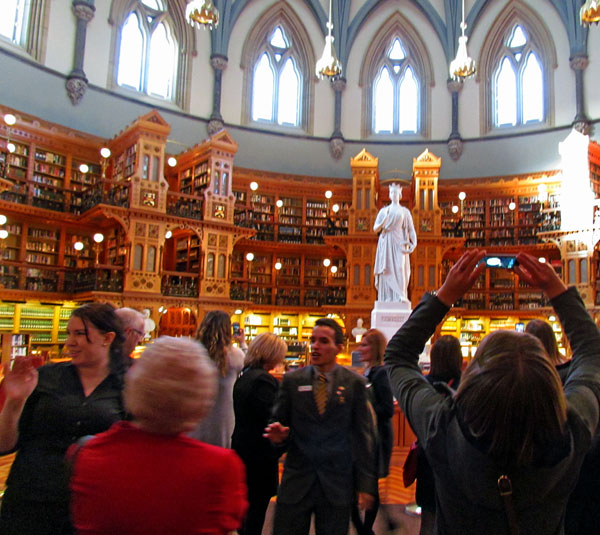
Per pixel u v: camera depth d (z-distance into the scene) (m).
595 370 1.54
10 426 2.26
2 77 20.78
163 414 1.50
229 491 1.51
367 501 2.95
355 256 24.53
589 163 23.78
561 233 23.30
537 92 27.69
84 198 20.80
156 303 19.78
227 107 27.66
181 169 24.14
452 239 24.48
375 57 29.59
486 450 1.30
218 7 27.17
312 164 28.39
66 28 23.08
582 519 2.14
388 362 1.78
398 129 29.31
